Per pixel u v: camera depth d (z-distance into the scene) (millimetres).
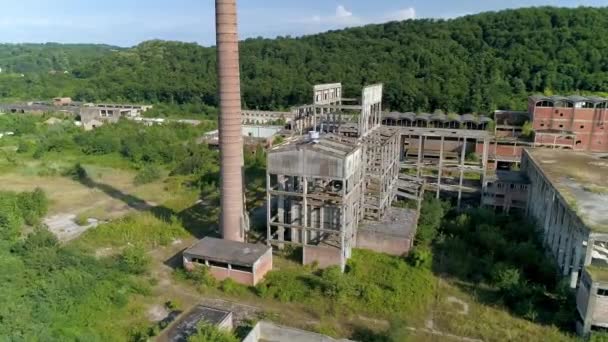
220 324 33469
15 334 29422
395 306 38094
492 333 34688
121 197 69938
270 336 33875
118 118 139375
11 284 36750
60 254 43844
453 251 48125
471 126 91062
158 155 92812
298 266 45781
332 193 46656
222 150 46844
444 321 36344
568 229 41312
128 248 46062
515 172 63531
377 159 54125
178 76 189250
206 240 46906
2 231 49438
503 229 53969
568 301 36906
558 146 82688
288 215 49219
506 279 39438
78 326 33812
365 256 47125
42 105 160625
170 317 36969
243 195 49344
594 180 48656
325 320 36719
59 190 73500
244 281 42250
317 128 60906
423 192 63656
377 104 59000
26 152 99688
